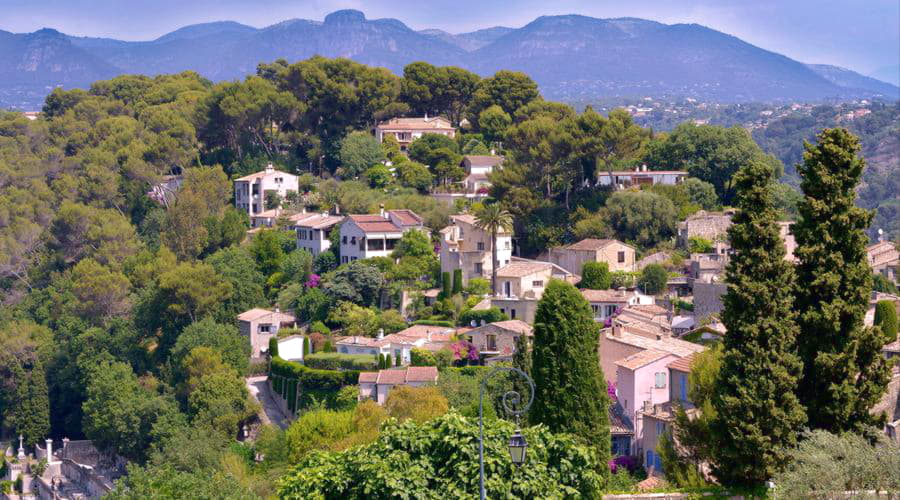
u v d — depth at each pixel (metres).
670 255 162.38
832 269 69.69
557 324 73.50
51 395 165.75
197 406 133.38
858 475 59.31
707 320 124.50
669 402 95.25
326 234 181.00
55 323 179.12
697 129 199.75
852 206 70.88
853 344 68.44
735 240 70.50
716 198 183.75
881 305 103.81
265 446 115.25
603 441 73.38
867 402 68.62
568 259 161.75
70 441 157.00
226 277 166.50
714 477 70.56
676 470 71.06
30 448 164.50
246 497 70.00
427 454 58.53
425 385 116.31
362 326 153.62
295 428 103.38
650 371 97.94
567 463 58.84
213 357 142.00
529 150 180.12
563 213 174.25
